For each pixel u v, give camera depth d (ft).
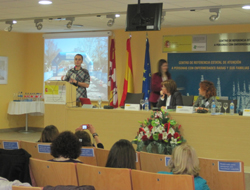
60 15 21.74
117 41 28.30
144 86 26.58
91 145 11.96
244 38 24.93
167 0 17.22
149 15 16.15
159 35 27.07
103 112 17.29
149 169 10.32
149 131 15.31
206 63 25.91
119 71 28.30
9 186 6.62
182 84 26.53
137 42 27.68
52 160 9.08
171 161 7.87
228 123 14.82
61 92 18.33
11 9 19.92
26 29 28.50
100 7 19.20
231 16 21.61
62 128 18.34
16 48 30.55
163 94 18.06
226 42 25.35
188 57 26.35
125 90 27.32
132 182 7.86
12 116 30.32
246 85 24.97
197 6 18.81
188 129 15.46
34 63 31.07
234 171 8.86
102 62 28.71
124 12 20.16
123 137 16.87
